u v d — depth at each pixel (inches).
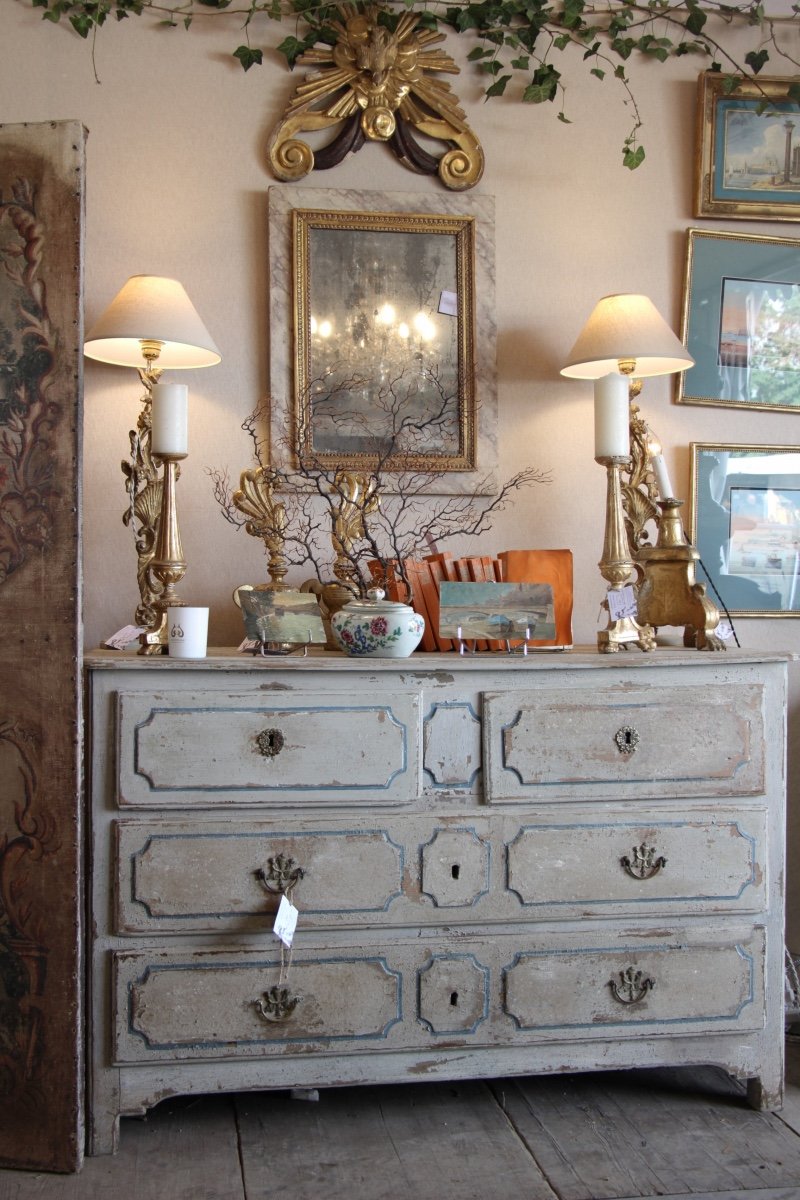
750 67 109.2
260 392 102.0
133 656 83.7
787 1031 102.3
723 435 109.6
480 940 81.9
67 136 76.6
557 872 82.4
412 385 103.7
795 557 110.0
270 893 79.4
